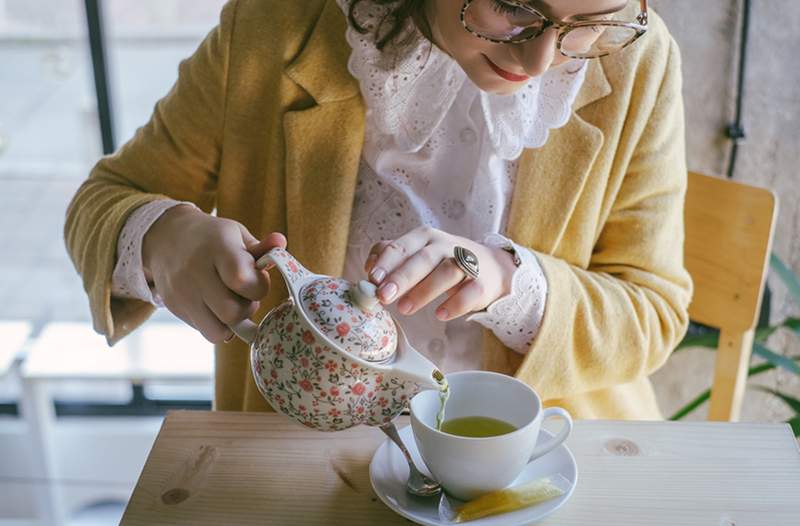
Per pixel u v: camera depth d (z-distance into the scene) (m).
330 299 0.73
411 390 0.75
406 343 0.76
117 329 1.04
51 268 1.89
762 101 1.44
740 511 0.77
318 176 1.05
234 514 0.77
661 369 1.62
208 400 1.96
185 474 0.82
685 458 0.84
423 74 0.98
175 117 1.09
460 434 0.79
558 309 0.98
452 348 1.11
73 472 1.99
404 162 1.06
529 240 1.07
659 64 1.06
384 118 1.00
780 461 0.83
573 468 0.80
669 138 1.10
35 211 1.84
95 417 1.97
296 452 0.85
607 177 1.07
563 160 1.04
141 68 1.72
